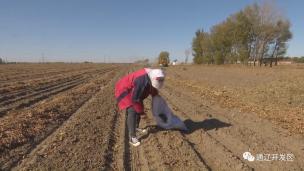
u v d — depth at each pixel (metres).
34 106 15.84
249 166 7.68
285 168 7.57
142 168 7.62
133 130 9.32
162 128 10.84
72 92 21.45
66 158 7.95
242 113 14.16
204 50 96.00
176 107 16.05
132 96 9.06
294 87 23.56
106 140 9.60
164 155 8.34
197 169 7.39
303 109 15.03
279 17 70.88
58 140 9.47
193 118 13.12
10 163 7.57
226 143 9.59
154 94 10.73
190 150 8.73
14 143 8.98
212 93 22.09
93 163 7.64
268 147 9.14
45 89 23.67
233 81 32.66
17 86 23.98
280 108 15.28
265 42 73.50
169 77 41.06
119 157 8.29
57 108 14.62
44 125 11.24
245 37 72.94
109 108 15.34
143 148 9.04
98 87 25.95
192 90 24.83
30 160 7.83
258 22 72.00
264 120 12.65
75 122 11.90
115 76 42.12
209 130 11.07
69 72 51.19
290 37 72.25
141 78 9.04
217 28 82.06
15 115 12.95
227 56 82.50
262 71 51.19
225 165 7.75
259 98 18.72
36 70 56.59
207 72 53.66
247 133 10.64
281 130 11.05
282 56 75.12
